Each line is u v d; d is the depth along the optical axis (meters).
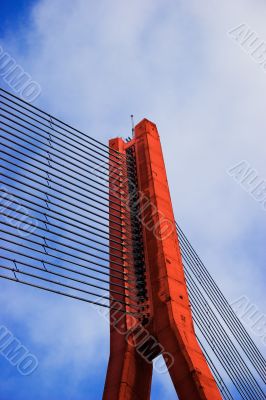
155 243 25.36
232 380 24.97
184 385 19.55
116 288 24.44
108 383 21.44
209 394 18.97
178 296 23.14
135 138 31.70
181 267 24.88
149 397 21.66
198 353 20.81
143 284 24.31
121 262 25.34
